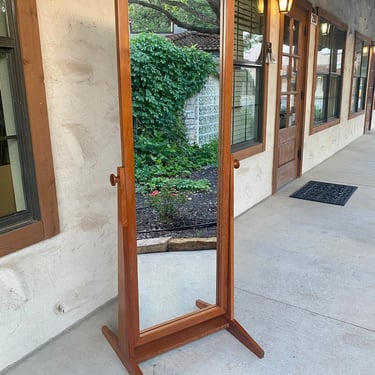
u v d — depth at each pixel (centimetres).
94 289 213
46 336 187
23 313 174
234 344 186
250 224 351
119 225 157
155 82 197
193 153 206
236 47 334
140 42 194
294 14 439
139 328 174
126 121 145
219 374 166
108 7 195
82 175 196
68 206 191
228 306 192
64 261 192
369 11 857
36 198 173
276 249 296
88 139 196
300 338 190
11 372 168
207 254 211
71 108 185
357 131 909
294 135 499
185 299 214
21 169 169
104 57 197
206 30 186
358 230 336
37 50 162
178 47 197
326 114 648
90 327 201
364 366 171
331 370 168
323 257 282
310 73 517
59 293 192
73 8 177
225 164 176
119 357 176
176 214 218
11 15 153
